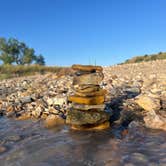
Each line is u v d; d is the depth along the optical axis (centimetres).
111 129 85
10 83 261
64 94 141
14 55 713
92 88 89
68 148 69
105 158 60
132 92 131
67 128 90
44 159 62
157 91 124
